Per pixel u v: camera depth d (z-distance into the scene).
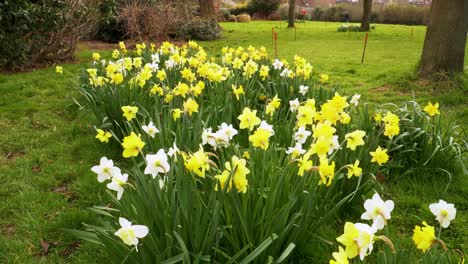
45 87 7.12
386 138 3.69
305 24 30.09
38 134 4.80
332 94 4.71
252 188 2.34
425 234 1.66
